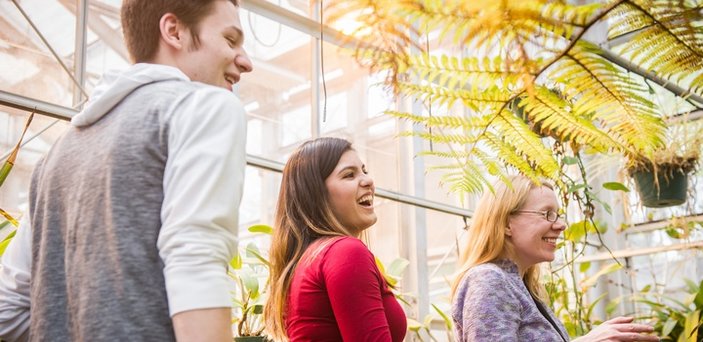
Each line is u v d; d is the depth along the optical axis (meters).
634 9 0.56
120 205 0.86
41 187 1.00
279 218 1.85
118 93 0.96
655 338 1.95
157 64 1.01
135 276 0.84
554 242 2.32
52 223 0.96
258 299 2.94
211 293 0.81
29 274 1.05
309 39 4.66
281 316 1.72
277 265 1.80
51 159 1.02
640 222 5.74
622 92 0.61
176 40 1.00
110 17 3.71
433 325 4.86
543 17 0.54
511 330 1.99
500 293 2.05
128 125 0.91
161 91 0.94
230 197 0.87
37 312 0.92
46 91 3.48
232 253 0.88
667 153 4.05
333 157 1.83
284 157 4.57
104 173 0.89
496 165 0.71
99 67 3.61
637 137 0.65
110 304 0.83
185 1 1.00
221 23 1.03
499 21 0.53
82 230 0.89
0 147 3.47
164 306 0.84
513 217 2.29
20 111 3.52
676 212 5.56
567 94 0.63
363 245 1.60
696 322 4.16
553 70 0.60
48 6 3.56
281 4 4.44
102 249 0.86
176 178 0.86
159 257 0.85
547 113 0.66
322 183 1.81
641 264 5.74
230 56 1.03
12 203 3.48
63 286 0.92
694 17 0.56
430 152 0.70
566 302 4.50
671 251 5.55
